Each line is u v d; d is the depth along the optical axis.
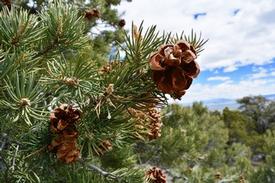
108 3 2.02
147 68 0.35
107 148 0.42
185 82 0.30
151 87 0.35
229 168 2.27
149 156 1.41
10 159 0.44
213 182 1.66
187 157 1.55
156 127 0.45
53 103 0.36
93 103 0.37
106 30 1.77
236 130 7.06
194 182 1.55
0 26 0.36
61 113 0.37
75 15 0.42
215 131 3.07
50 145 0.39
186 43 0.31
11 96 0.32
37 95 0.33
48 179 0.43
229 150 2.90
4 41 0.36
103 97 0.36
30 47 0.40
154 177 0.54
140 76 0.35
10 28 0.36
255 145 5.20
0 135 0.40
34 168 0.42
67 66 0.36
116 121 0.39
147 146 1.41
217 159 2.31
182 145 1.46
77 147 0.39
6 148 0.44
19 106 0.32
